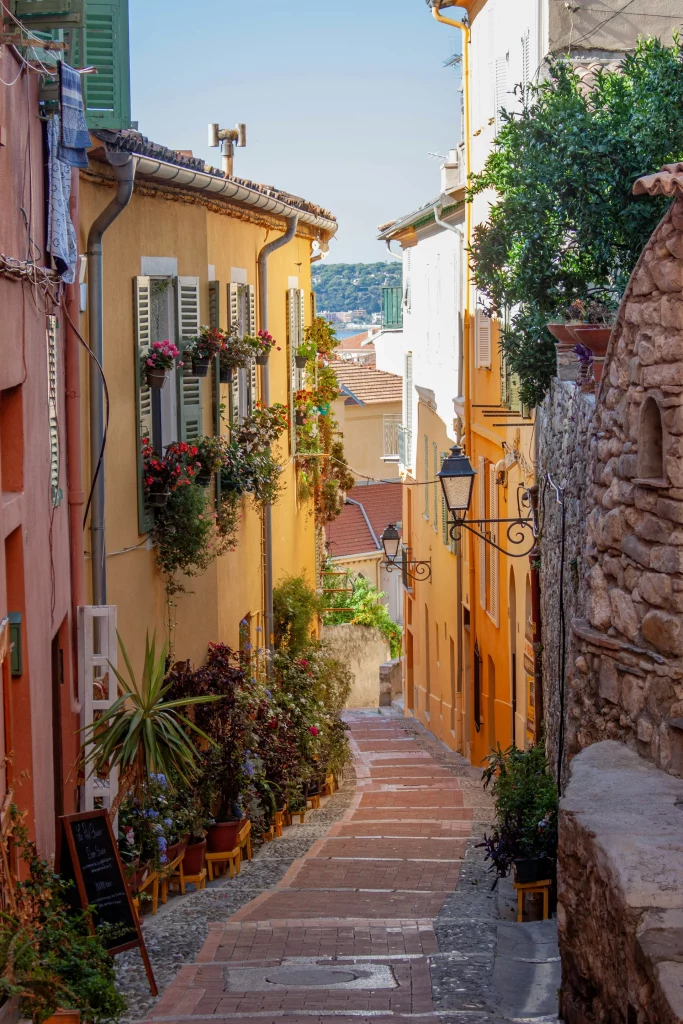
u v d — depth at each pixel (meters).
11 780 7.52
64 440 10.12
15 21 7.25
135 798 10.93
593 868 6.05
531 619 15.86
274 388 20.23
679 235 6.70
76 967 7.07
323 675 19.39
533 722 15.80
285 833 16.17
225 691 13.52
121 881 8.30
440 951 9.28
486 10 19.89
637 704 7.27
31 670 7.94
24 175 7.99
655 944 5.12
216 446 14.02
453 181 27.03
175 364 13.44
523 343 13.33
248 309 17.69
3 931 6.26
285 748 16.16
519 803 10.88
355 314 145.38
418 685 32.31
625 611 7.45
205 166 13.89
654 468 7.11
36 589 8.30
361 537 41.72
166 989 8.35
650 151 12.17
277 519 19.94
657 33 15.88
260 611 18.34
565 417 11.57
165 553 13.03
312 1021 7.13
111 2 9.65
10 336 7.43
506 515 18.86
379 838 15.36
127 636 12.05
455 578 25.23
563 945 6.55
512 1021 6.84
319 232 23.47
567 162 12.25
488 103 19.91
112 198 11.62
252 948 9.61
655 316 6.97
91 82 9.71
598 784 6.78
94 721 9.91
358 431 47.06
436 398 27.86
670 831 6.08
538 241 12.84
